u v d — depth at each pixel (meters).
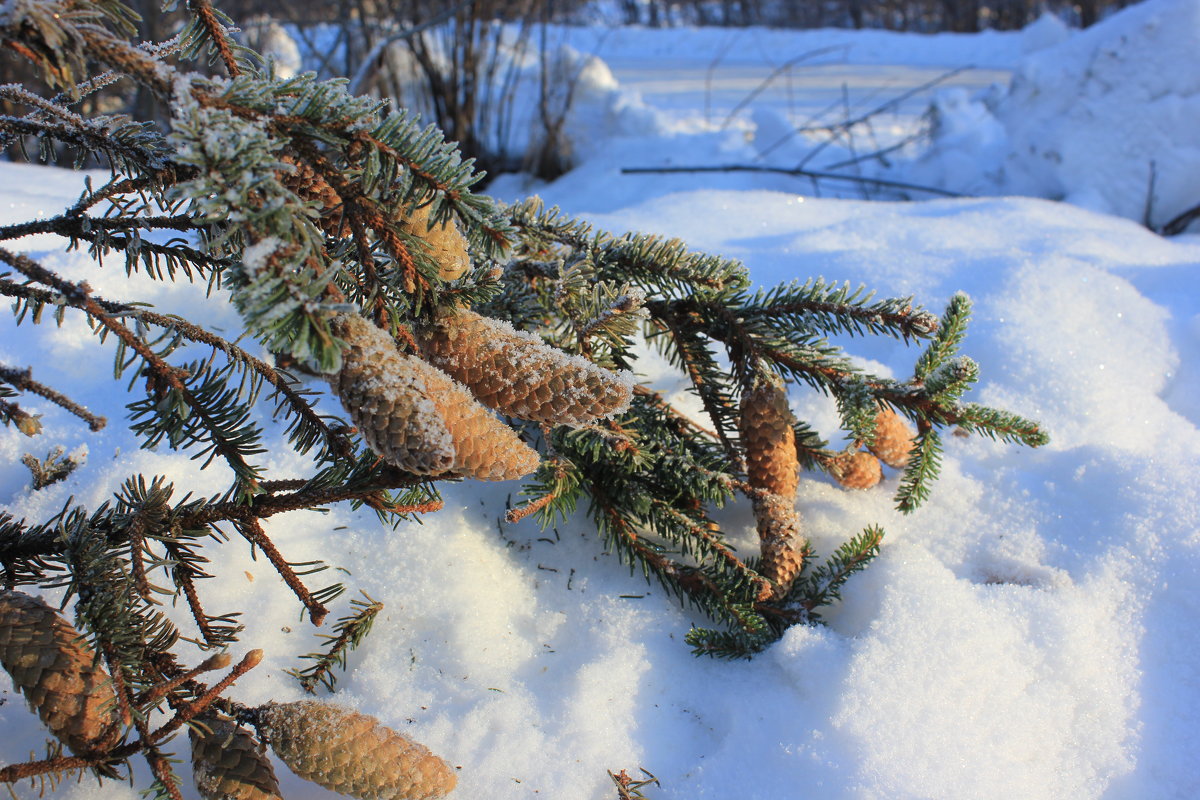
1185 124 1.50
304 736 0.42
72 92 0.34
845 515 0.66
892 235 1.16
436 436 0.36
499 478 0.39
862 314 0.59
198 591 0.55
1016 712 0.52
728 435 0.70
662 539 0.63
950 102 1.86
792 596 0.60
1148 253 1.12
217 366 0.69
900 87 3.00
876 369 0.81
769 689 0.54
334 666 0.54
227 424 0.43
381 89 1.94
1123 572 0.60
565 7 2.73
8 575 0.45
